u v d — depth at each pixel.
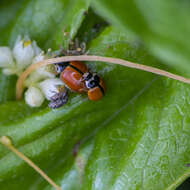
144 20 0.09
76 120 0.10
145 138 0.10
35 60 0.10
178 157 0.10
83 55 0.10
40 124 0.10
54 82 0.10
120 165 0.10
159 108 0.10
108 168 0.10
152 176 0.10
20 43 0.10
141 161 0.10
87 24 0.10
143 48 0.10
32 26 0.10
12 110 0.10
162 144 0.10
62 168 0.10
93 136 0.10
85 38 0.10
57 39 0.10
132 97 0.10
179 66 0.09
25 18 0.10
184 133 0.10
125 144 0.10
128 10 0.09
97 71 0.10
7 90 0.10
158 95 0.10
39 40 0.10
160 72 0.10
